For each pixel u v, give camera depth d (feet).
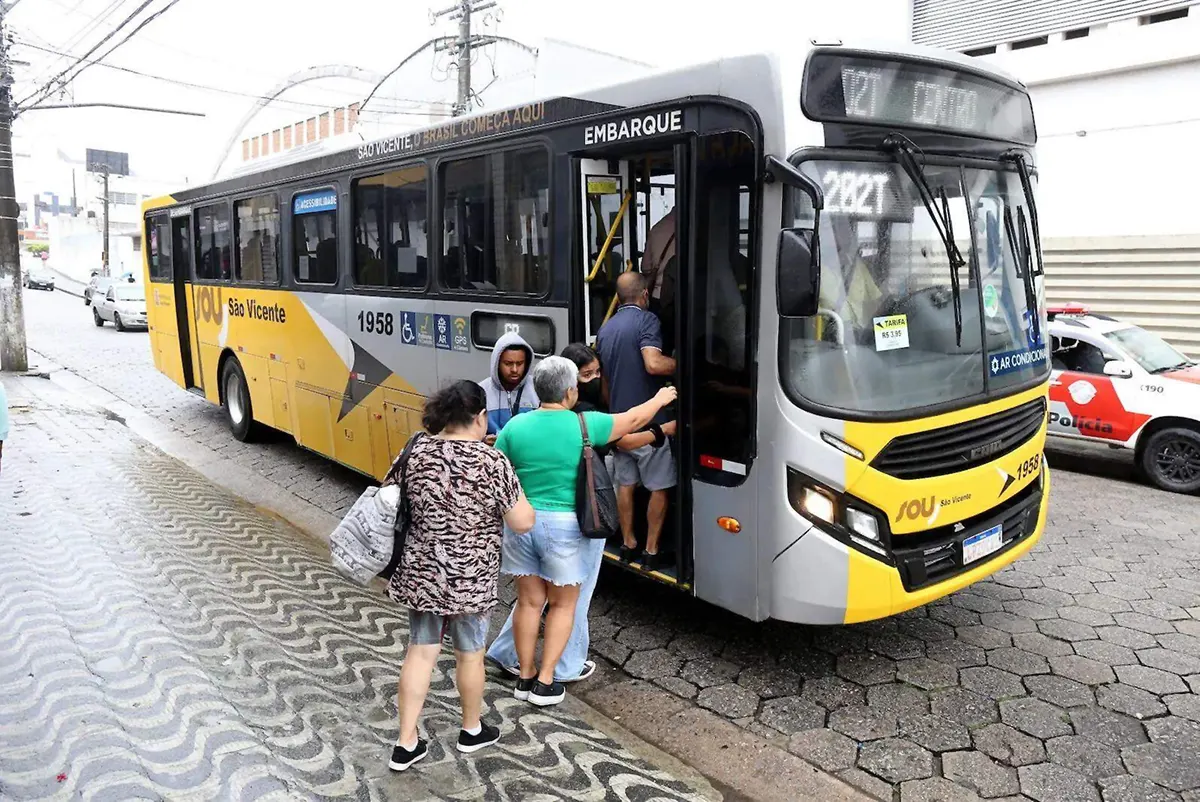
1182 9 36.42
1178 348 38.17
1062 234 41.29
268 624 16.22
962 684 15.19
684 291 15.17
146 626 15.52
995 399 15.46
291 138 98.43
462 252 20.47
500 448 13.57
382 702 13.61
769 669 15.88
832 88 13.73
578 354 15.15
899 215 14.48
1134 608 18.42
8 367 50.49
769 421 13.94
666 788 11.87
